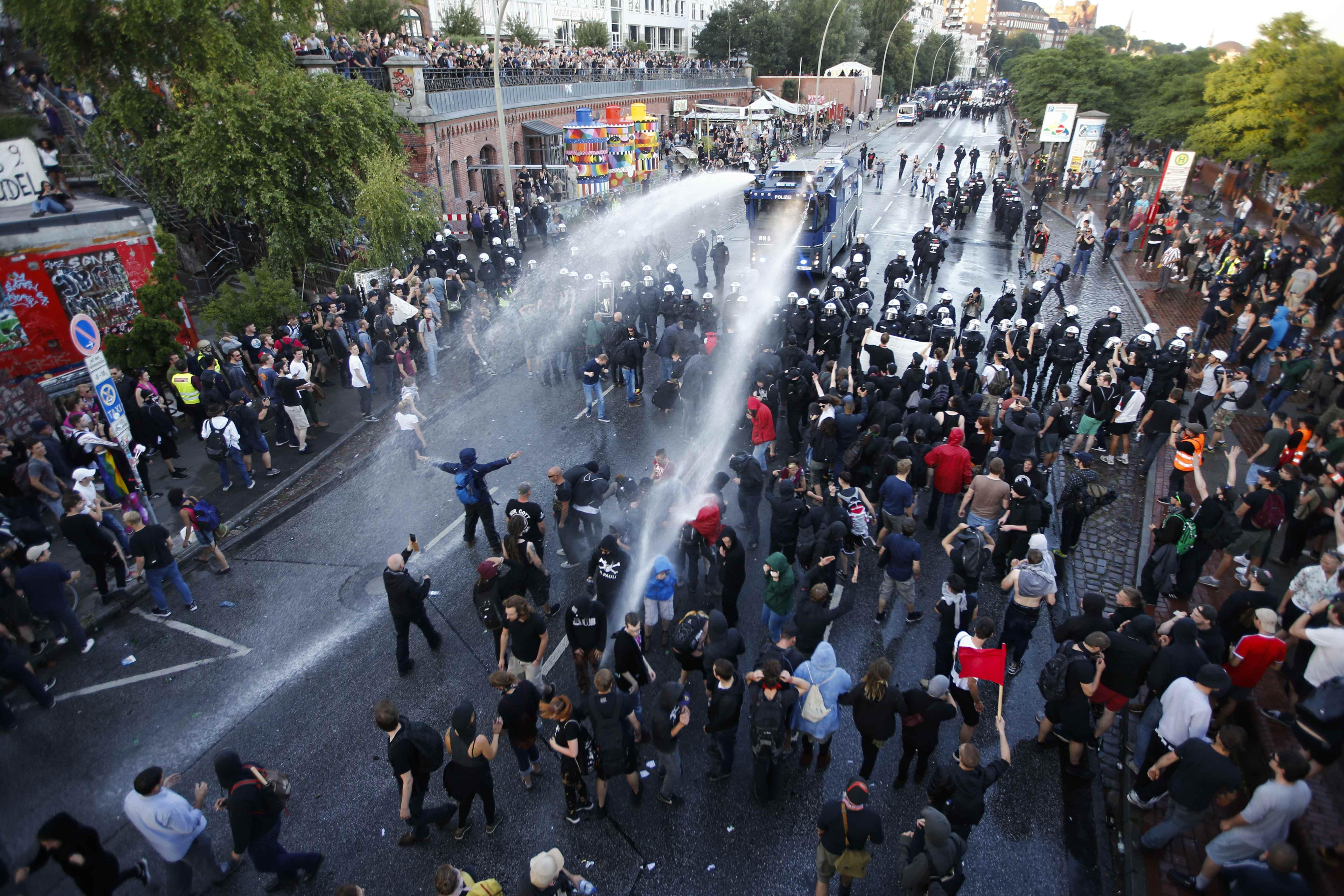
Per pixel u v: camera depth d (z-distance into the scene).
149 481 11.53
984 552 7.53
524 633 6.95
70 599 8.84
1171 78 38.12
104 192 17.84
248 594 9.34
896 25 69.31
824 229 21.42
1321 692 5.83
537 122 34.44
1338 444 9.16
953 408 10.58
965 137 61.78
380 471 12.32
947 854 4.75
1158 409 11.19
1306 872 5.63
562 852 6.10
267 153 16.28
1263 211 29.19
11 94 19.06
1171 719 5.73
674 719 5.94
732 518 10.62
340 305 15.81
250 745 7.14
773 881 5.87
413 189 18.66
